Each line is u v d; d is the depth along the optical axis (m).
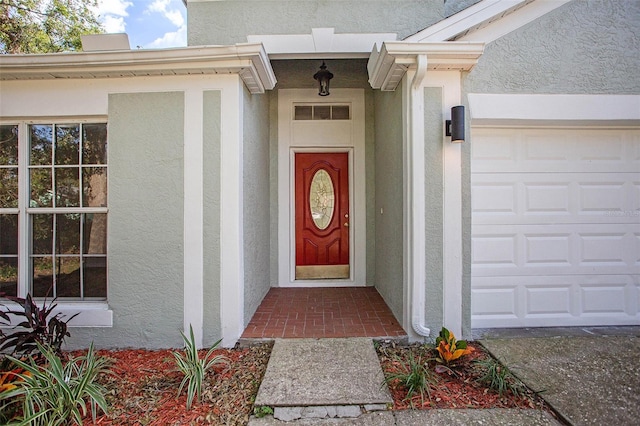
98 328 3.56
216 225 3.54
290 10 4.81
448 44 3.29
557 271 3.95
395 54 3.34
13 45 8.21
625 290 3.99
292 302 4.75
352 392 2.58
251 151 4.16
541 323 3.95
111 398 2.62
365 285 5.73
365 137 5.73
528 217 3.93
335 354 3.15
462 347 2.93
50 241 3.70
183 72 3.49
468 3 5.14
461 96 3.59
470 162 3.58
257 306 4.50
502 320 3.93
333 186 5.86
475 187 3.89
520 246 3.94
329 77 5.02
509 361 3.11
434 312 3.56
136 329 3.56
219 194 3.54
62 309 3.55
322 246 5.87
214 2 4.83
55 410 2.24
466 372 2.92
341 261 5.88
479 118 3.60
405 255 3.64
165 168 3.55
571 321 3.96
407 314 3.58
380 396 2.53
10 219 3.71
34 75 3.51
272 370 2.88
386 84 4.00
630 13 3.70
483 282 3.92
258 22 4.81
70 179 3.69
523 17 3.63
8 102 3.58
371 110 5.72
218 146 3.54
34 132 3.70
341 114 5.82
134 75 3.53
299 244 5.86
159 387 2.78
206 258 3.53
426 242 3.55
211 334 3.53
